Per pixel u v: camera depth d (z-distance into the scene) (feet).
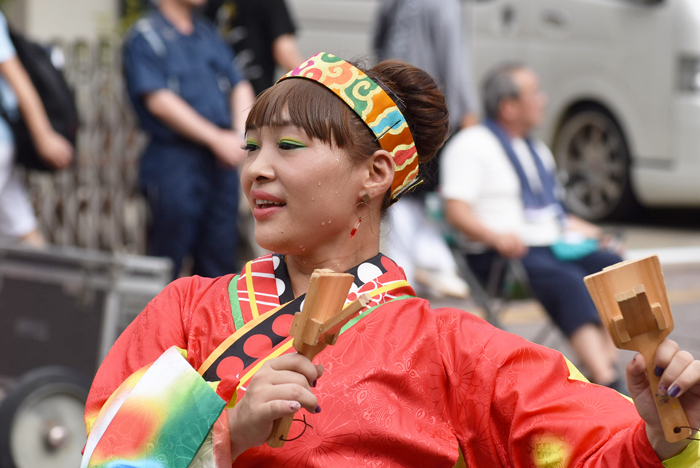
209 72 26.43
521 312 34.55
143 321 9.86
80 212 37.40
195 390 8.45
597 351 24.20
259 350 9.12
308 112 9.10
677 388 7.47
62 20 48.08
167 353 8.79
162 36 25.90
